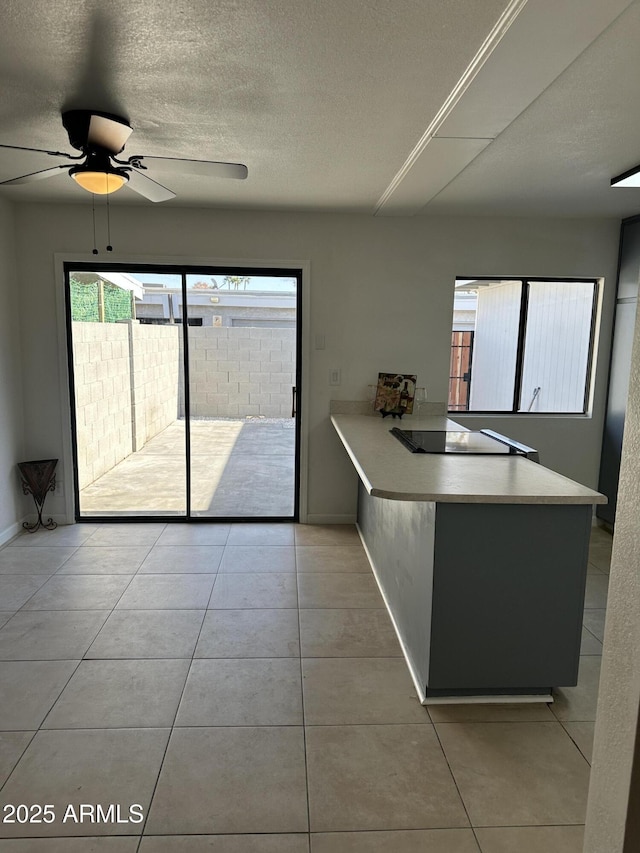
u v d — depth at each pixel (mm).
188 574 3482
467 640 2213
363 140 2604
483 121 2309
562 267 4234
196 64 1916
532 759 1988
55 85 2082
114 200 3836
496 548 2160
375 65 1908
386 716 2199
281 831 1673
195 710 2207
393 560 2938
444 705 2277
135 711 2195
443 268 4195
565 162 2902
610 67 1904
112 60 1896
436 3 1544
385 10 1588
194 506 4691
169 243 4047
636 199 3629
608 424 4383
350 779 1878
